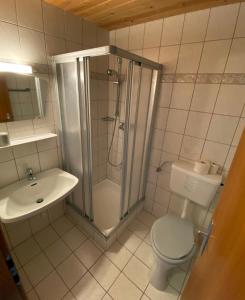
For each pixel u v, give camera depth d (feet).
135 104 5.03
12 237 5.52
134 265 5.25
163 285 4.60
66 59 4.51
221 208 2.32
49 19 4.66
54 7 4.67
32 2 4.24
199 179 4.98
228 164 4.91
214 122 4.87
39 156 5.52
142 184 7.06
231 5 3.94
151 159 6.70
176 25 4.85
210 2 3.94
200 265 2.67
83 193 5.91
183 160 5.81
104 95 7.08
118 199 7.80
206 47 4.51
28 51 4.48
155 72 5.35
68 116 5.34
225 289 1.62
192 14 4.52
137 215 7.25
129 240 6.07
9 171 4.90
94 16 5.19
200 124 5.14
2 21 3.89
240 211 1.62
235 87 4.34
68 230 6.33
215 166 5.01
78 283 4.71
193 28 4.59
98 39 6.18
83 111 4.71
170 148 6.02
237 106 4.42
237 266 1.49
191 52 4.78
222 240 1.94
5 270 2.39
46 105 5.19
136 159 6.06
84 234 6.20
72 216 6.80
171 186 5.76
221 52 4.33
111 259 5.38
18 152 4.96
